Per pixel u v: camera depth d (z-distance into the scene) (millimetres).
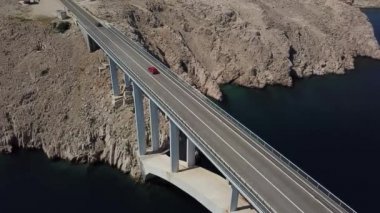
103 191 95000
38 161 107562
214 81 142000
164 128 106188
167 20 155875
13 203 91125
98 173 102188
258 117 125250
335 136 112312
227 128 80188
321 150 105250
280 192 64438
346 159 101062
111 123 108125
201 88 142000
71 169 103812
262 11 167000
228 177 69688
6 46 130375
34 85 120562
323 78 156125
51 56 126500
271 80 150250
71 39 130875
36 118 114500
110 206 89562
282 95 141750
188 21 159250
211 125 80812
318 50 164000
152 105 95250
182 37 152000
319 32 170625
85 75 119938
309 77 157250
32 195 93812
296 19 174750
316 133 114188
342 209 61344
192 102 88188
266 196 63500
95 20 134125
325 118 123500
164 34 146250
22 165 106000
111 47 111938
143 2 158500
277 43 157000
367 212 83250
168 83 95000
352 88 146375
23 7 152000
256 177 67438
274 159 72000
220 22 160625
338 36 176000
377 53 174250
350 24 181125
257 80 149000
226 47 155000
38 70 123188
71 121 111625
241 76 150500
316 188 65312
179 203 90625
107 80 116125
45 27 134500
